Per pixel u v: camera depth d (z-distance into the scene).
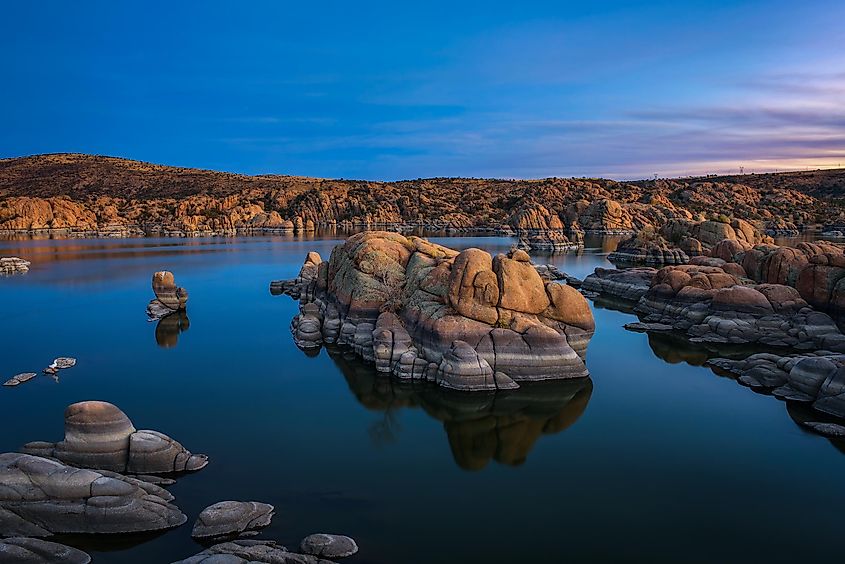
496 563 15.42
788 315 39.91
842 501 19.00
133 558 15.19
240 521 16.66
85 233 170.00
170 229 183.38
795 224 176.88
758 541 16.75
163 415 26.06
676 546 16.44
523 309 32.50
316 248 124.19
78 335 41.50
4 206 172.12
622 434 24.56
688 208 191.12
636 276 63.22
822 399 26.78
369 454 22.44
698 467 21.44
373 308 37.53
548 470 21.20
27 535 15.89
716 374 32.84
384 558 15.49
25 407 26.56
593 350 38.16
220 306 53.47
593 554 15.97
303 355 36.25
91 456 19.33
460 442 23.70
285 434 24.22
